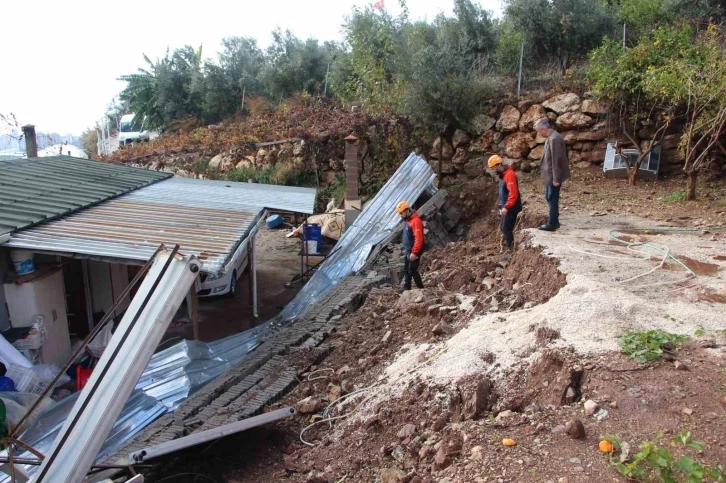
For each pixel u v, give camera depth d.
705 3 16.31
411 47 18.12
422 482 3.80
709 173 13.43
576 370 4.21
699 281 6.15
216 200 11.52
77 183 11.48
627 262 6.93
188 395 7.01
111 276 10.80
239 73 30.08
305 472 4.86
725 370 4.04
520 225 11.24
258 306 12.41
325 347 7.58
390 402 5.21
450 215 14.85
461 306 7.16
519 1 17.25
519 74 16.73
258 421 5.36
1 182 10.46
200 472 5.25
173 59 32.28
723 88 10.84
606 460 3.30
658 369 4.15
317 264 14.77
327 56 28.27
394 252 12.23
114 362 4.09
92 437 3.87
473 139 17.05
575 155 15.59
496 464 3.49
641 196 12.52
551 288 6.51
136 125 34.53
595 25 16.67
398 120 17.50
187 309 12.08
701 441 3.34
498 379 4.71
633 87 13.52
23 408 6.67
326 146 18.48
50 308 8.48
